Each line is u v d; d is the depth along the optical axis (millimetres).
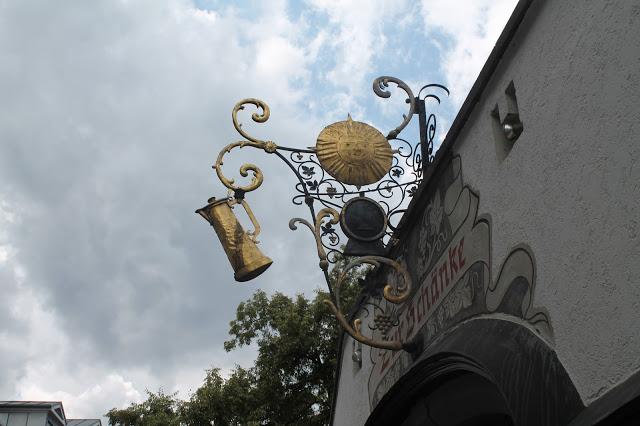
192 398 19828
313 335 19844
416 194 8133
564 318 4992
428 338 7820
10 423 35031
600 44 4805
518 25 5898
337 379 13125
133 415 22875
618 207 4480
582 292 4809
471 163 6957
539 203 5523
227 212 7926
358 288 20203
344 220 8070
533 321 5441
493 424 7480
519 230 5840
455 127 7188
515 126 6039
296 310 20188
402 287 8719
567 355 4895
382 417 8312
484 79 6504
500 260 6164
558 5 5398
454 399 7395
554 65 5410
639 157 4305
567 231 5066
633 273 4285
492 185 6449
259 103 8336
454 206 7328
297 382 20000
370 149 8359
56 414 36312
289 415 19516
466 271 6910
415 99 9078
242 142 8117
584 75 4984
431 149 8734
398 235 8680
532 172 5676
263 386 19625
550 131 5418
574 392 4730
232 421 19469
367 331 10820
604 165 4660
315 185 8156
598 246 4664
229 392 19438
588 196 4828
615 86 4598
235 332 20766
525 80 5875
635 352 4223
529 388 4957
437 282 7680
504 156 6320
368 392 10492
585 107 4941
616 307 4426
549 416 4719
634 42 4430
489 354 5617
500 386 5168
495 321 6090
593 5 4922
